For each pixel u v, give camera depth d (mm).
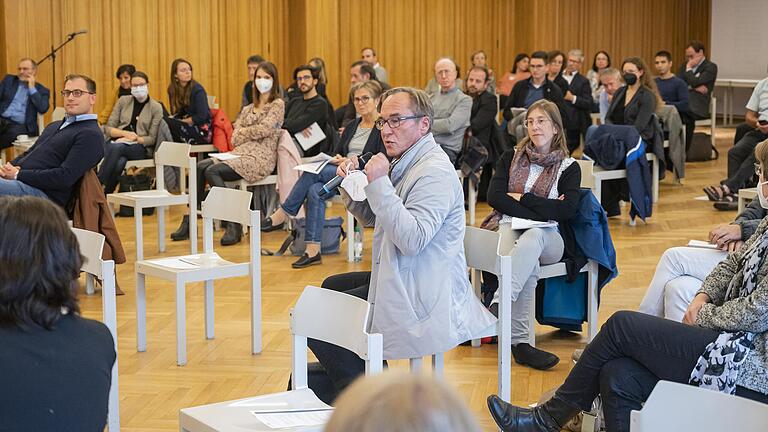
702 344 2844
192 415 2537
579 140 10539
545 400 3539
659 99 9094
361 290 3625
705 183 9883
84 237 3553
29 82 9086
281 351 4543
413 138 3418
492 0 13852
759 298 2785
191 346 4602
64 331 1993
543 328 4926
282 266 6340
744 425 1933
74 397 1935
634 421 2041
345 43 12422
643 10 15797
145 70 10672
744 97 16219
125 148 8188
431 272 3330
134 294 5570
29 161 5297
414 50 13094
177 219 7984
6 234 1951
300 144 7496
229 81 11430
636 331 2938
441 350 3303
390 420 933
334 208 8391
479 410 3715
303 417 2527
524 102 9711
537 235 4328
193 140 8680
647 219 7973
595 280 4559
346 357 3287
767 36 15617
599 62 12609
